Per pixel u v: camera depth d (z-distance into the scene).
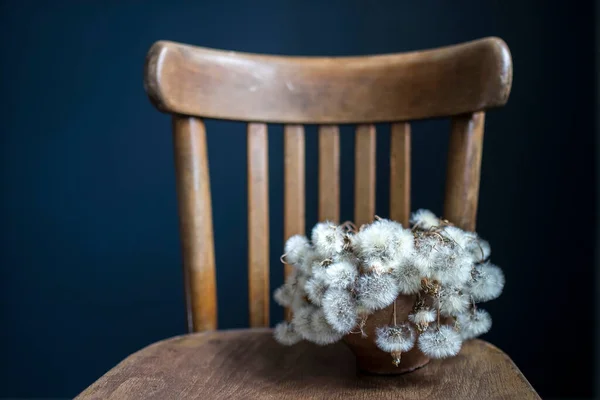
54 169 1.42
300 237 0.72
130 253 1.43
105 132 1.41
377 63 0.88
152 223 1.42
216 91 0.85
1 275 1.44
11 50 1.40
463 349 0.77
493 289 0.70
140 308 1.44
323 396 0.67
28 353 1.46
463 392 0.67
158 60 0.80
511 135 1.32
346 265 0.65
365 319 0.66
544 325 1.34
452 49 0.84
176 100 0.82
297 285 0.71
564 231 1.32
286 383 0.70
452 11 1.32
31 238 1.43
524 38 1.30
